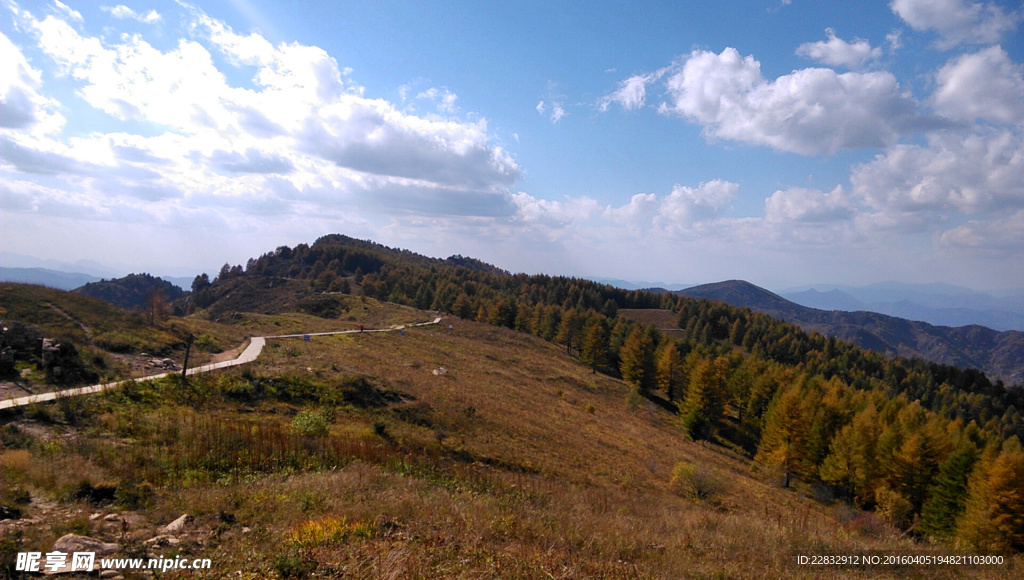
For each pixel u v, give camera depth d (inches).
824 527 511.2
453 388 1456.7
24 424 582.9
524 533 378.0
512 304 4387.3
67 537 275.9
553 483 765.9
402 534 335.3
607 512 546.3
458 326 3459.6
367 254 7509.8
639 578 299.9
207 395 895.7
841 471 1520.7
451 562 286.4
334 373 1175.6
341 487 464.8
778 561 378.6
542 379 2402.8
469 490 576.4
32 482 379.6
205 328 1704.0
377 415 1007.0
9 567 241.3
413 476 613.0
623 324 3912.4
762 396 2544.3
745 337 4722.0
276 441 636.7
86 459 475.8
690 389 2444.6
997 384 4325.8
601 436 1427.2
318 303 3909.9
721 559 374.6
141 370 970.1
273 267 7445.9
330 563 271.3
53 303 1209.4
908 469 1397.6
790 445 1726.1
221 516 358.3
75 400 688.4
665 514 568.7
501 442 1033.5
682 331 5482.3
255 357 1285.7
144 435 607.2
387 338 2374.5
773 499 1156.5
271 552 287.1
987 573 398.3
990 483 973.8
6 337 859.4
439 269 7357.3
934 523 1153.4
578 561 319.0
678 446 1727.4
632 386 2822.3
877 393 2615.7
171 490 433.4
